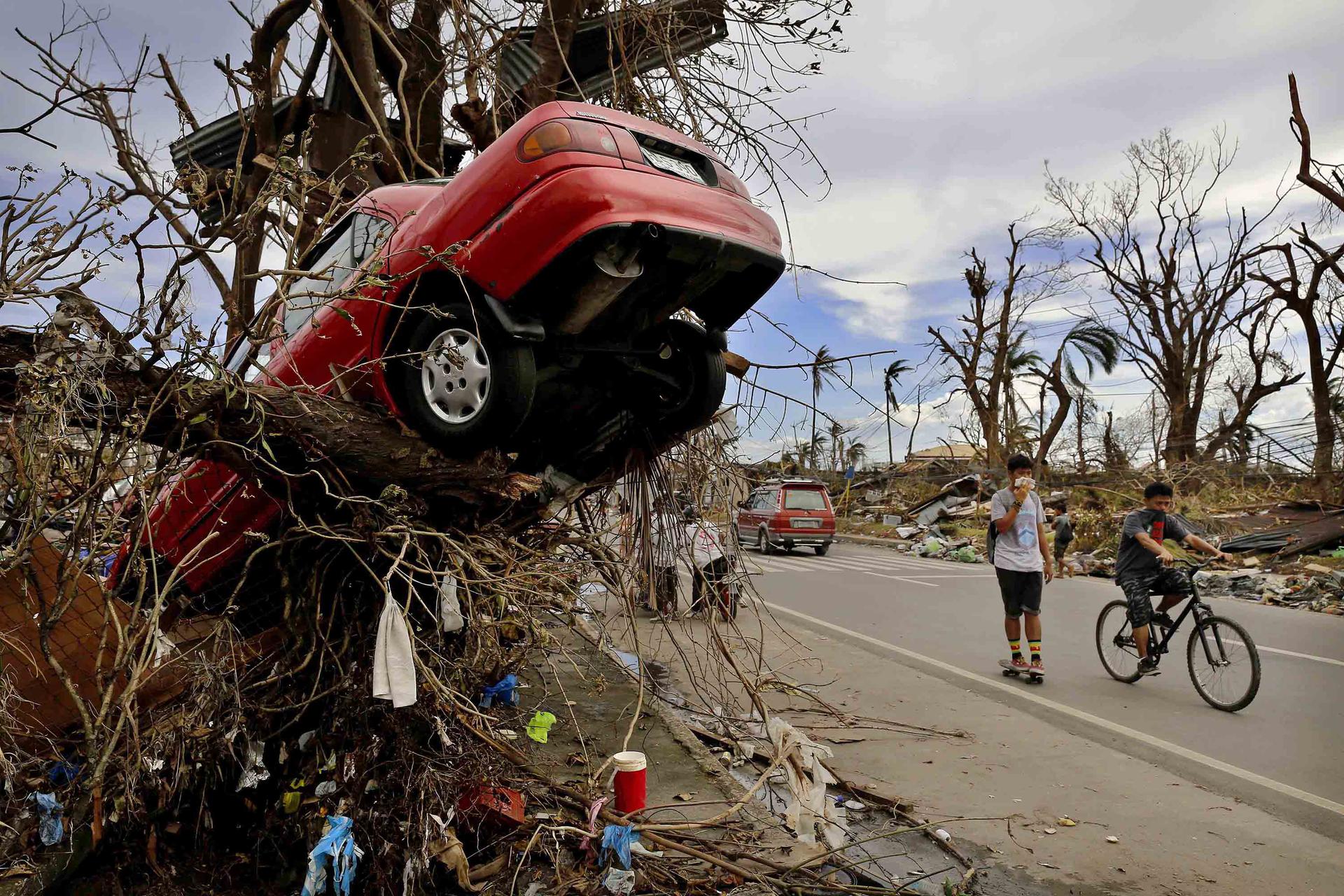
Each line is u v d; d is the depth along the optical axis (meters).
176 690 3.59
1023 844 3.84
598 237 3.34
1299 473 23.45
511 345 3.55
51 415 2.89
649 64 6.55
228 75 5.10
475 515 3.82
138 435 2.95
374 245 4.07
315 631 3.52
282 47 6.46
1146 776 4.70
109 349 2.97
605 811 3.54
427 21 6.77
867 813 4.21
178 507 4.34
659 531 4.65
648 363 4.24
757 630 9.13
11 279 2.84
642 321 3.96
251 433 3.34
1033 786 4.57
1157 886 3.44
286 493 3.59
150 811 3.29
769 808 4.22
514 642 4.37
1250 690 5.83
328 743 3.49
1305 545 16.30
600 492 4.82
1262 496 22.92
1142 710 6.06
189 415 3.14
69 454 3.01
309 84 6.89
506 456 4.17
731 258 3.73
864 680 7.00
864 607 11.12
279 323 4.25
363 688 3.42
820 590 13.00
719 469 5.04
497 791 3.61
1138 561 6.74
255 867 3.37
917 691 6.63
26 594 3.18
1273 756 5.00
